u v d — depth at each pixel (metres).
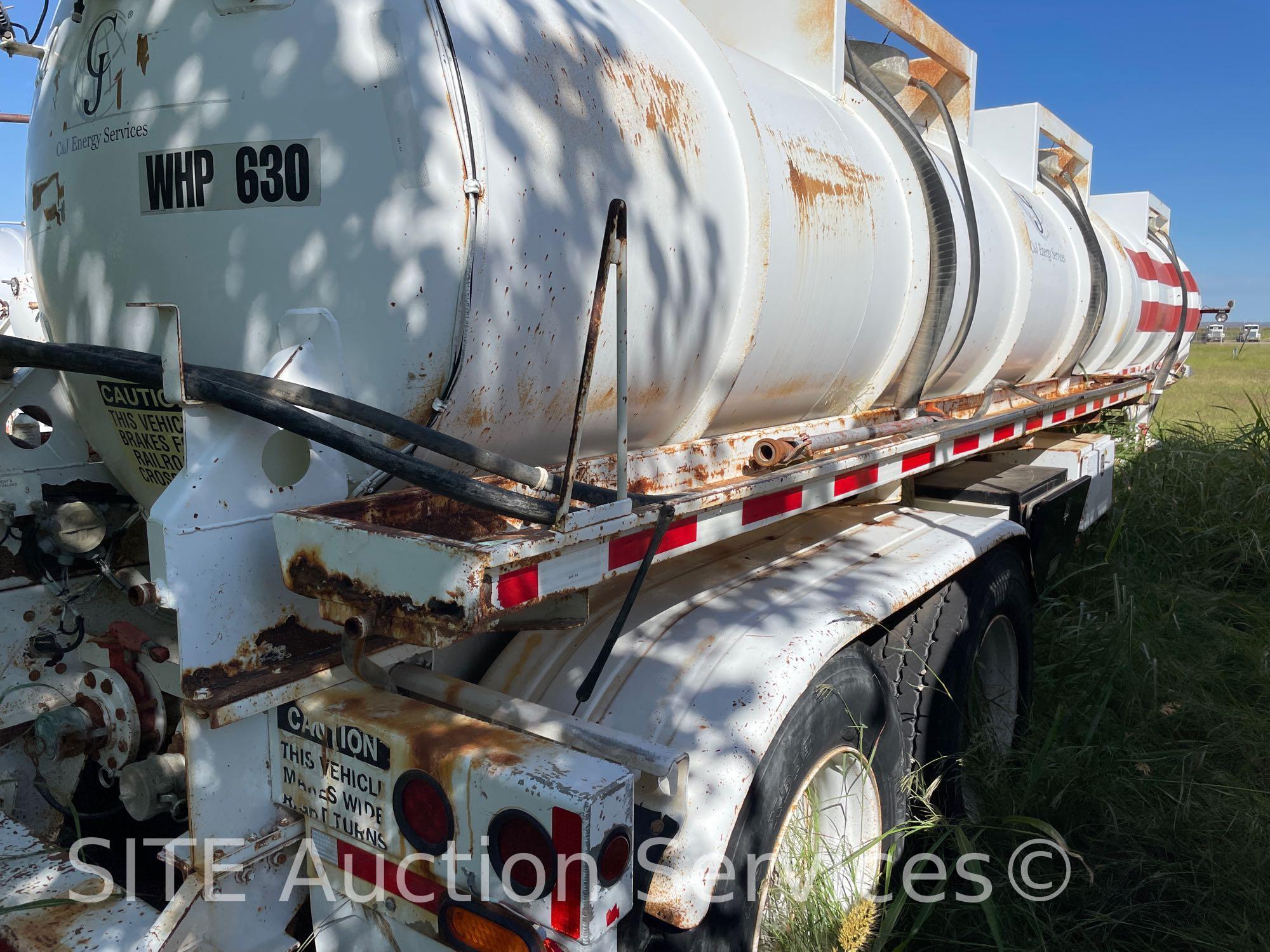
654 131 1.92
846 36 3.12
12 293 2.62
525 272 1.60
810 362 2.58
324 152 1.50
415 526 1.59
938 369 3.34
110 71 1.69
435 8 1.49
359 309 1.52
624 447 1.55
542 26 1.72
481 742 1.41
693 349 2.11
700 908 1.63
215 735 1.44
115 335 1.77
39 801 2.09
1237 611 4.75
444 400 1.56
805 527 3.03
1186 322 9.12
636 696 1.92
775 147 2.31
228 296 1.60
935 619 2.84
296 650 1.52
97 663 1.82
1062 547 4.56
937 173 3.00
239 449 1.42
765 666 1.97
